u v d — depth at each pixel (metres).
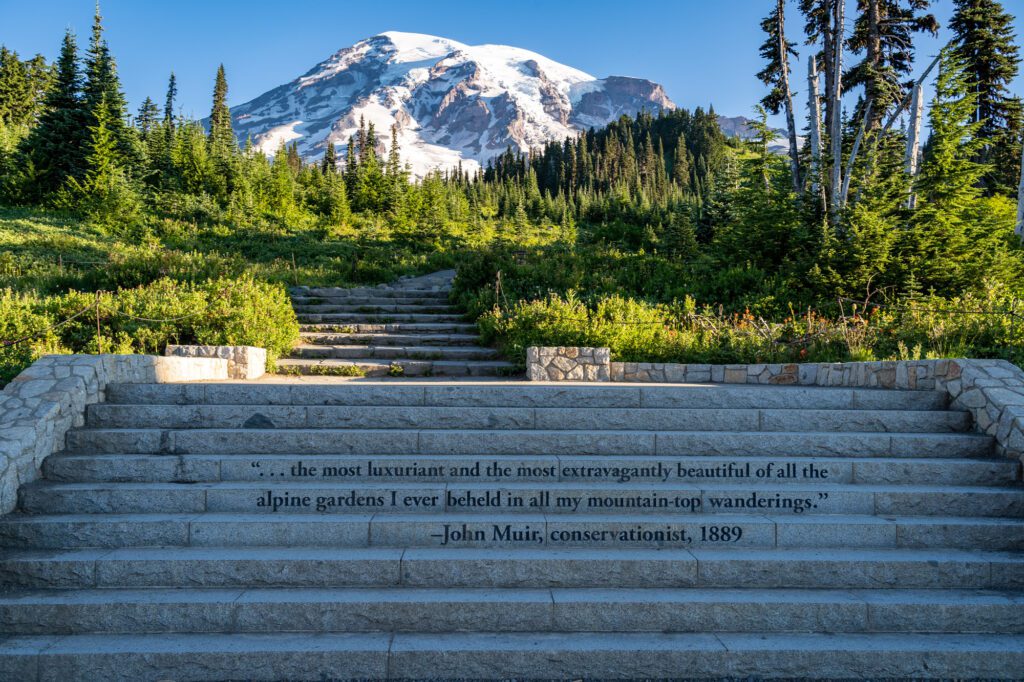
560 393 6.80
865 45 23.12
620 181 125.00
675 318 12.62
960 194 17.41
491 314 12.68
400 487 5.32
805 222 18.59
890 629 4.34
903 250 15.34
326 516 5.11
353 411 6.37
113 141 31.91
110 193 29.62
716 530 4.97
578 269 17.19
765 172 22.66
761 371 9.14
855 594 4.52
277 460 5.59
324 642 4.11
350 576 4.58
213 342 10.66
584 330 10.91
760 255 17.95
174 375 7.78
